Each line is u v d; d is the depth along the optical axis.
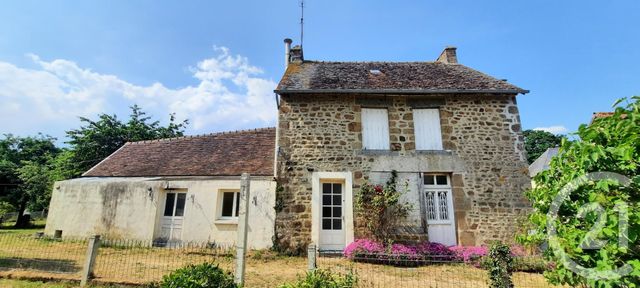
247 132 13.95
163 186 10.86
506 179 9.55
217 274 4.38
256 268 7.47
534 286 6.17
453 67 12.49
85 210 11.19
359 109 10.17
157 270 6.98
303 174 9.56
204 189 10.58
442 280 6.57
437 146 10.02
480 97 10.24
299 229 9.19
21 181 21.36
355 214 9.27
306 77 11.03
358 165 9.66
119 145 22.47
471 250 8.30
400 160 9.71
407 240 9.04
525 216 9.23
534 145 32.75
